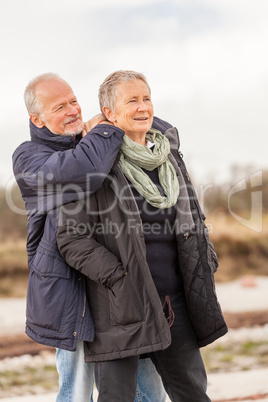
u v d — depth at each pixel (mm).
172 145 4961
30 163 4570
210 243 4945
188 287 4688
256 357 9398
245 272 20109
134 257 4367
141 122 4617
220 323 4645
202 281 4668
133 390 4473
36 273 4469
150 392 5094
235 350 9922
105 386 4418
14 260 19422
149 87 4738
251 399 6680
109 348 4387
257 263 20578
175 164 4855
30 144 4766
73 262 4379
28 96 4742
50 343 4387
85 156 4320
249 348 10008
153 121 5090
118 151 4496
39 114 4707
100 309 4461
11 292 17375
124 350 4348
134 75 4660
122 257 4379
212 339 4691
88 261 4340
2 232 21578
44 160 4535
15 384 8484
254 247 21172
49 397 7398
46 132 4734
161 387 5125
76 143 4812
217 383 7684
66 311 4387
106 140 4422
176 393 4695
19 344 10875
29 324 4512
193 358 4703
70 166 4297
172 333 4648
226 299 15008
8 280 18391
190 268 4676
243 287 17016
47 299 4391
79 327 4391
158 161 4594
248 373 8234
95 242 4391
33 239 4648
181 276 4766
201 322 4684
